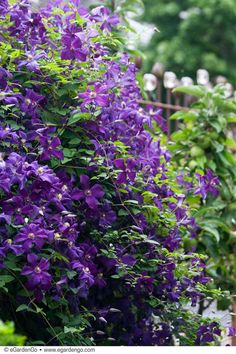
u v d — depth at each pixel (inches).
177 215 202.2
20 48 193.0
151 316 205.5
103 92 186.4
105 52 201.6
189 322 201.6
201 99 254.2
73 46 186.1
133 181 188.4
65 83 187.5
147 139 198.7
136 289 187.3
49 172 171.5
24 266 165.5
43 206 171.3
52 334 174.7
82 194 179.2
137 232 189.8
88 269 172.9
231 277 254.2
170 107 309.4
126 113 194.1
